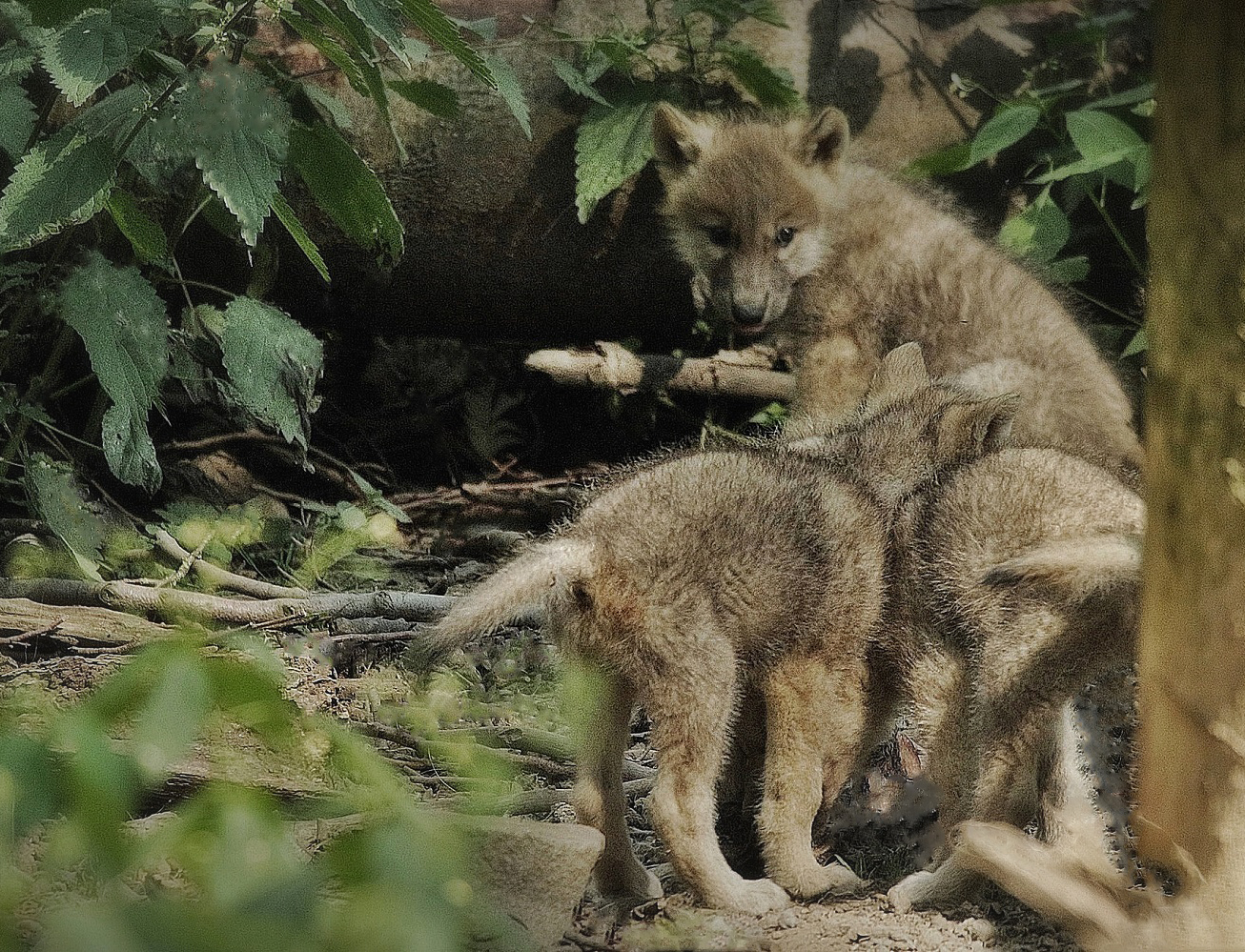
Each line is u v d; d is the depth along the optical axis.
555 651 6.61
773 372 12.80
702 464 6.85
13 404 10.28
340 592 10.68
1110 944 5.37
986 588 6.61
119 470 8.80
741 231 12.14
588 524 6.51
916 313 12.11
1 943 2.90
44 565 9.88
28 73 11.14
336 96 11.96
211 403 12.60
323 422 13.65
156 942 2.32
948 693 6.78
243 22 10.99
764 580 6.52
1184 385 4.84
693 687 6.32
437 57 12.27
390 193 12.28
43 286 10.17
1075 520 6.72
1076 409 11.37
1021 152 13.20
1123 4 13.29
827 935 5.96
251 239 7.82
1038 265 12.23
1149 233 5.03
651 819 6.32
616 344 12.75
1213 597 4.91
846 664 6.86
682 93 12.95
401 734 7.65
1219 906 5.09
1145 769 5.36
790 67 13.02
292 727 2.79
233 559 11.17
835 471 7.26
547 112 12.39
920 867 7.14
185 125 7.91
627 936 5.78
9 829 2.64
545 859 5.62
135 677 2.56
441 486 13.47
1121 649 6.45
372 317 13.00
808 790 6.69
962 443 7.93
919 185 12.66
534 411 13.95
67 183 8.33
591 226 12.62
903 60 13.03
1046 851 5.86
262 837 2.71
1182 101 4.67
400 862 2.65
